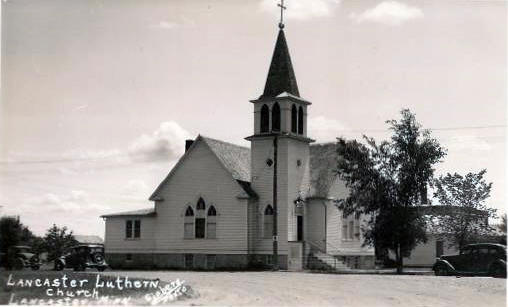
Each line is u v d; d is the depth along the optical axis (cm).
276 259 4706
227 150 5562
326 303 2572
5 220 5850
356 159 4700
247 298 2628
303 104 5344
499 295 2938
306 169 5338
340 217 5419
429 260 6103
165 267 5519
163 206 5609
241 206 5178
